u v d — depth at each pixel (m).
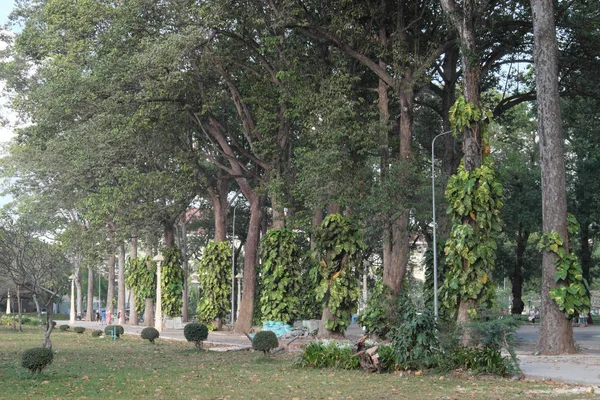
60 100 32.94
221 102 39.22
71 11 33.94
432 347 19.22
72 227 46.03
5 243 23.55
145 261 56.97
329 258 33.84
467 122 25.67
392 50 31.39
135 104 33.94
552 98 25.38
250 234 43.09
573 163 54.25
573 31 33.41
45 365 19.06
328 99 30.67
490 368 18.23
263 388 16.39
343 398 14.42
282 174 36.66
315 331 38.34
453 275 25.34
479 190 25.06
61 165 43.56
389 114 34.84
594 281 82.19
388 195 31.05
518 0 32.38
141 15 33.19
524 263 63.12
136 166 40.56
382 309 29.89
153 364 23.62
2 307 87.88
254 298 44.25
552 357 23.66
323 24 32.25
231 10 32.00
